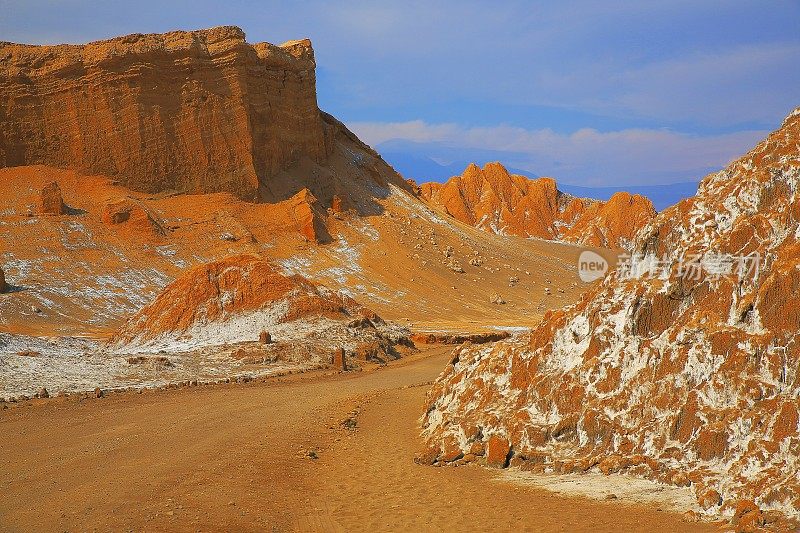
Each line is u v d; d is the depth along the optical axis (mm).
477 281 115250
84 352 43312
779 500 11891
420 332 75000
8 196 97000
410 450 19328
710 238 16375
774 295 14430
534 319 100250
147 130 105938
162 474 17125
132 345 52562
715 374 14445
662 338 15680
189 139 108438
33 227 92562
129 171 105062
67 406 27828
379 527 13102
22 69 103188
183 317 54438
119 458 18812
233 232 103250
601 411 15766
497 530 12406
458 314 100375
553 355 17656
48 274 85375
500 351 19594
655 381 15336
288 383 37156
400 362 51312
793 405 13055
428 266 113688
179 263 95250
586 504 13273
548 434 16297
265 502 14906
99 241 94125
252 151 112875
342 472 17438
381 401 28844
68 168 104062
